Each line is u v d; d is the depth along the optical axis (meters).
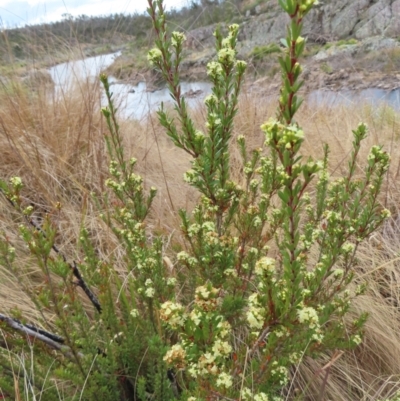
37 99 4.67
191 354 1.10
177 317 1.08
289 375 2.20
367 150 4.36
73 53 5.22
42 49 5.27
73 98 4.85
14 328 1.78
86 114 4.36
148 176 3.99
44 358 1.86
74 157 4.16
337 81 17.95
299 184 1.02
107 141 2.41
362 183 2.18
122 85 5.34
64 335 1.66
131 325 1.97
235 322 2.02
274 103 6.20
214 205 1.95
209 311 1.07
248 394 1.25
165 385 1.76
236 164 4.24
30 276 2.84
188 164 4.43
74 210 3.49
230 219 2.04
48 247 1.54
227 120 1.80
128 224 2.25
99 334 2.11
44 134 4.15
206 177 1.84
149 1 1.73
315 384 2.27
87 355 1.76
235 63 1.73
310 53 26.61
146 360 1.93
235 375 1.46
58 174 3.92
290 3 0.85
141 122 5.41
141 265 1.92
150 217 3.56
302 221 3.30
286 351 1.59
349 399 2.27
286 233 1.12
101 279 2.08
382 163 1.97
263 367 1.41
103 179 3.80
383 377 2.38
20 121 4.14
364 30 29.52
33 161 3.83
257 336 1.45
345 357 2.43
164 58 1.77
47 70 5.16
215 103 1.83
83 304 2.57
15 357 2.01
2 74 4.82
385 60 18.61
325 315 1.89
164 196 3.75
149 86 5.46
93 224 3.33
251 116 5.61
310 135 5.11
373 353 2.51
